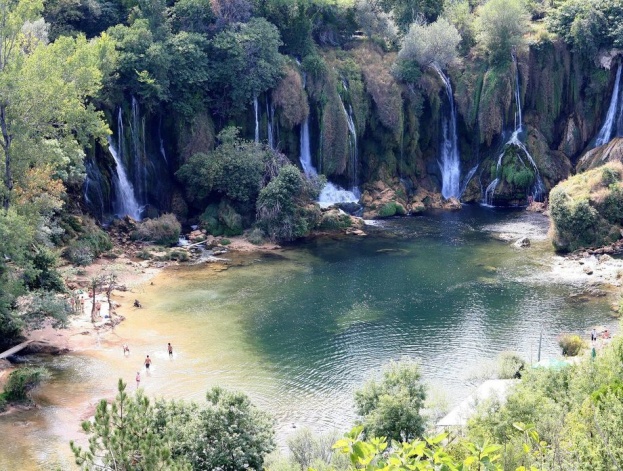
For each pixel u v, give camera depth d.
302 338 67.88
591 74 121.38
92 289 76.56
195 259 89.62
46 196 71.62
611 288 79.69
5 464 46.19
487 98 118.44
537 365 52.50
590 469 28.33
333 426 53.28
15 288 61.62
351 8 123.75
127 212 98.62
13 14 71.00
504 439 37.28
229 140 102.56
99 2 107.12
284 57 109.31
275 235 97.00
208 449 38.69
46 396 55.78
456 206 116.62
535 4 135.50
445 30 118.81
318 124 110.94
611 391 36.88
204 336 67.94
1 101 68.44
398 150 117.69
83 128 84.12
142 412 34.44
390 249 94.81
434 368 61.84
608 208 94.44
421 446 21.17
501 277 84.00
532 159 119.44
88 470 30.95
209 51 105.25
